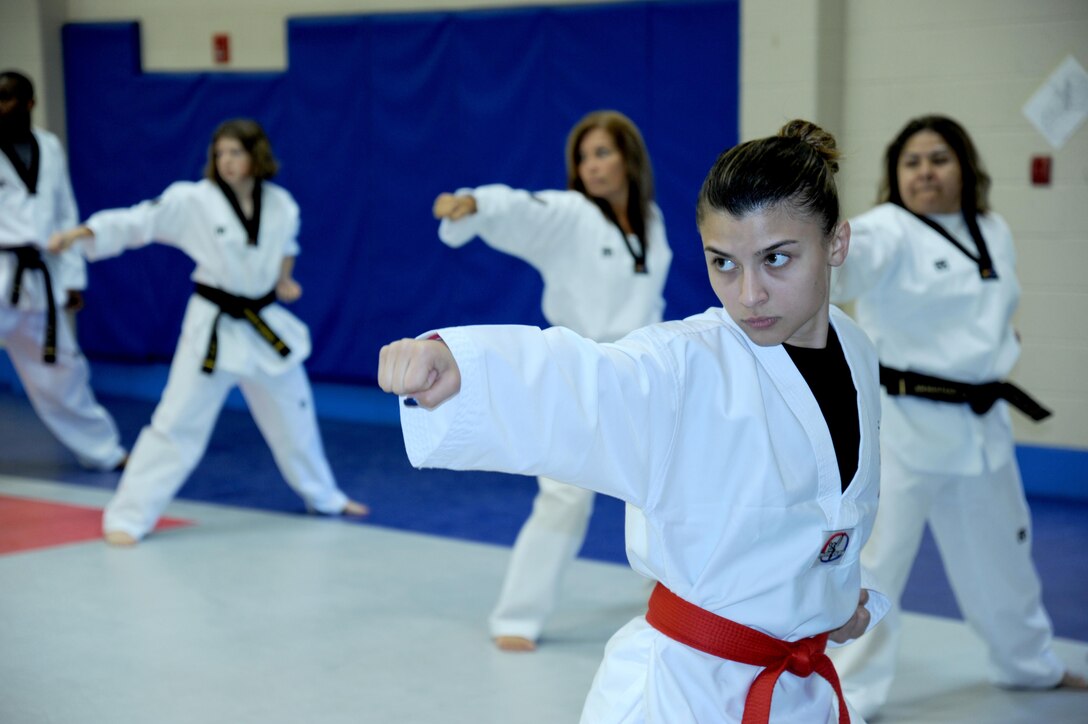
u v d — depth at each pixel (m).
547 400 1.65
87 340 9.67
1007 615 3.77
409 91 8.20
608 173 4.40
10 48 9.62
